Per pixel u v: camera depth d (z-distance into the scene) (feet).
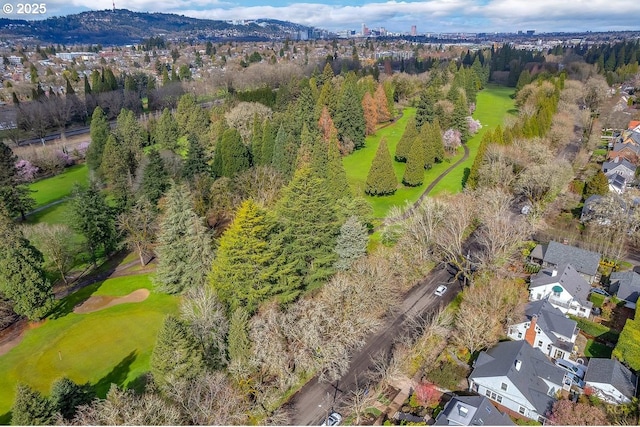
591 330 171.63
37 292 171.63
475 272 200.85
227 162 276.21
